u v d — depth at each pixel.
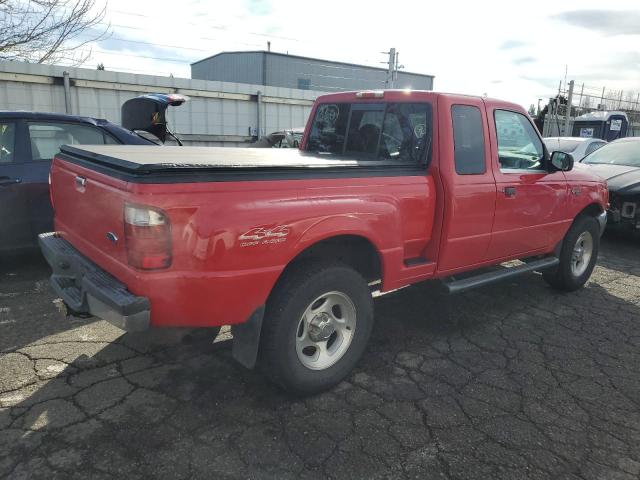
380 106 4.10
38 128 5.29
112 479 2.37
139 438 2.68
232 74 44.62
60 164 3.55
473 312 4.67
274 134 12.62
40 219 5.24
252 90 17.20
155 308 2.57
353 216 3.08
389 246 3.37
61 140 5.46
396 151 3.96
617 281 5.76
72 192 3.29
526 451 2.68
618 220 7.32
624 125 23.16
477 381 3.40
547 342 4.06
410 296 5.04
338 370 3.22
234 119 17.12
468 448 2.69
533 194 4.39
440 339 4.07
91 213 3.00
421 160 3.74
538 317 4.59
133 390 3.15
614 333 4.27
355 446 2.68
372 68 44.81
